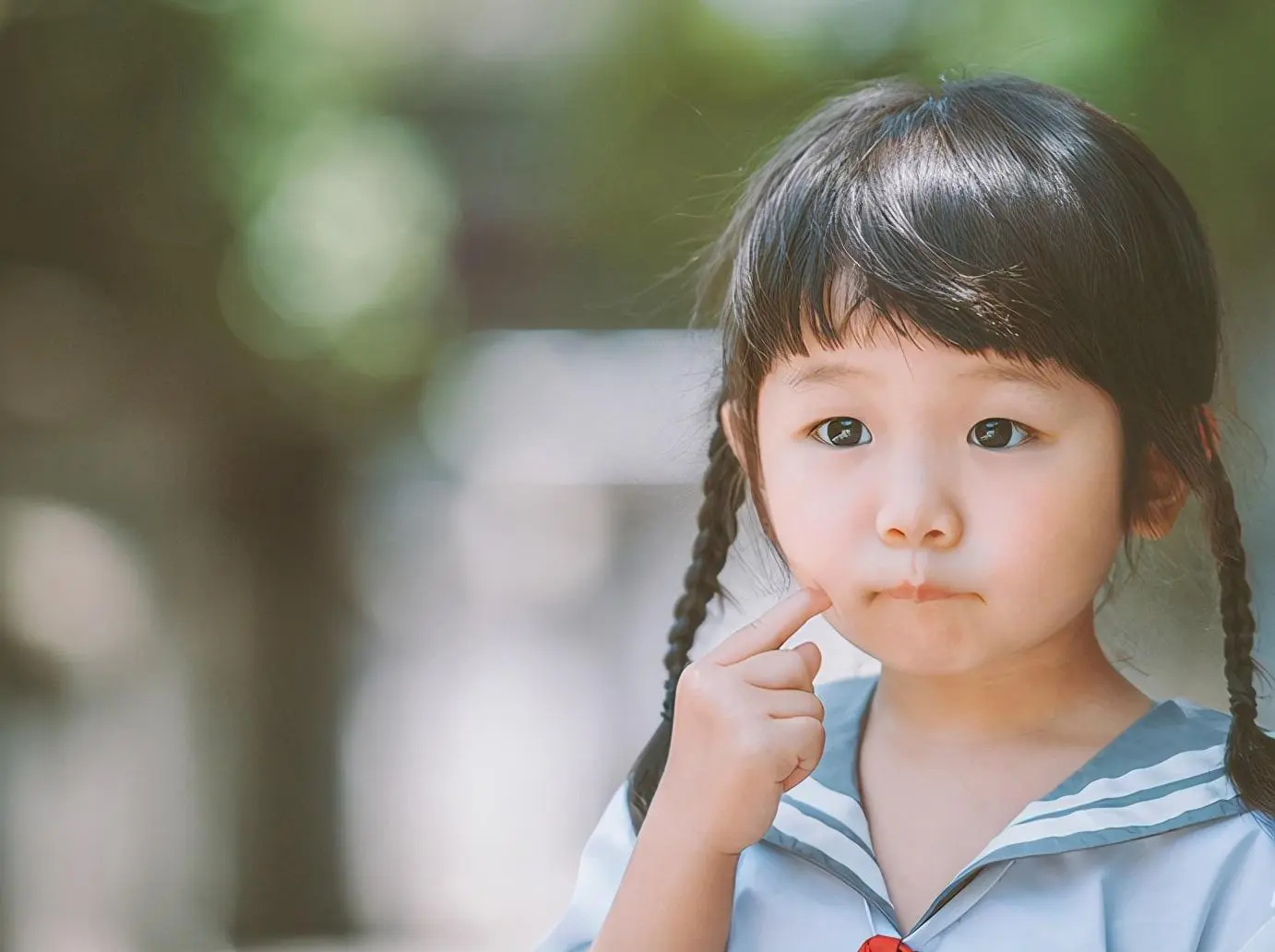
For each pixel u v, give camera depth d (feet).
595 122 30.55
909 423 7.06
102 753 31.12
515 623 49.01
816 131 8.15
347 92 32.96
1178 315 7.54
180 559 32.60
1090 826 7.22
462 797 41.37
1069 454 7.02
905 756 7.89
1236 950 6.98
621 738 45.37
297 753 35.53
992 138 7.50
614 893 8.30
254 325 31.22
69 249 30.14
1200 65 22.12
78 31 29.63
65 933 30.07
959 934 7.21
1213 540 7.80
